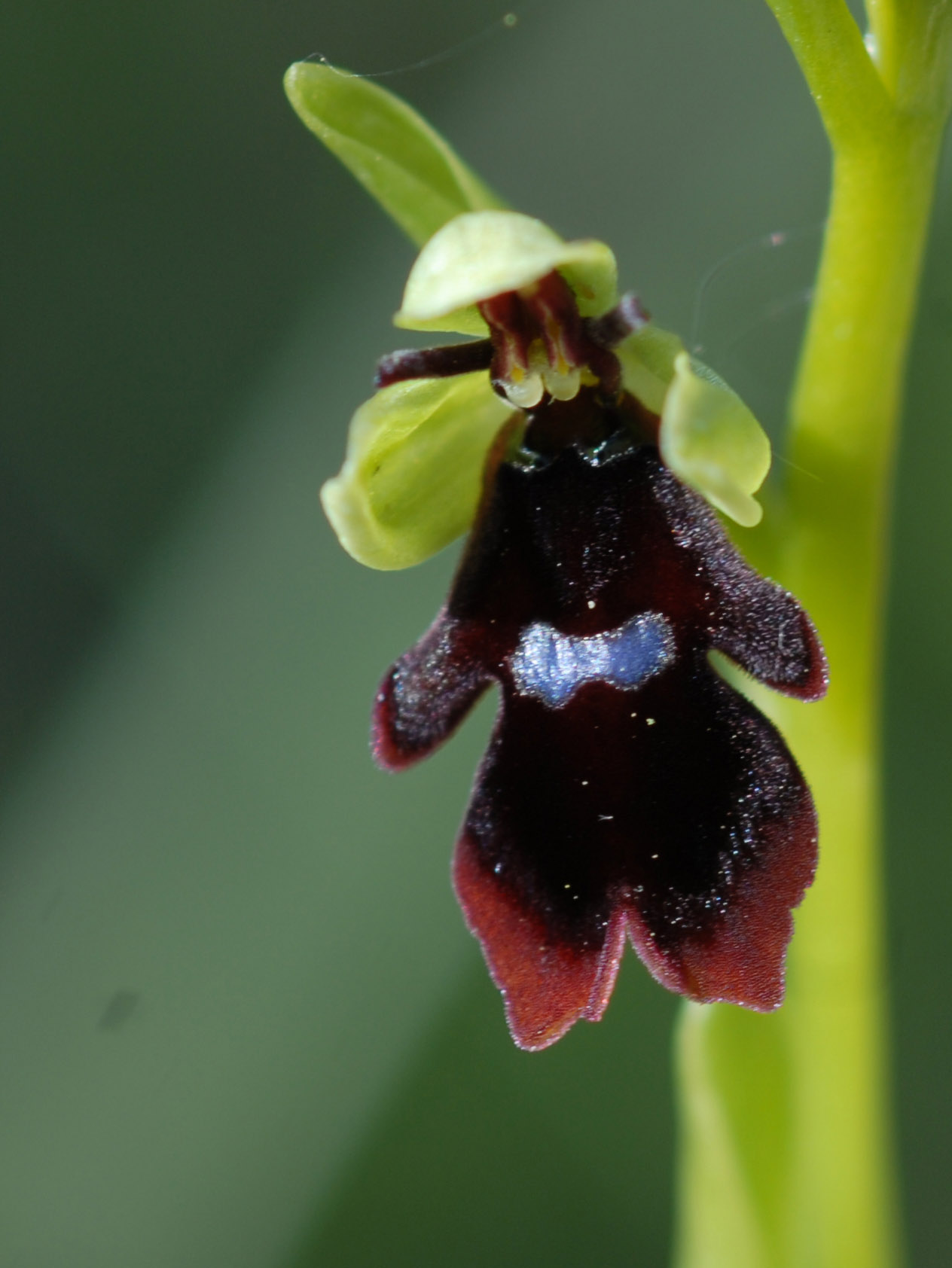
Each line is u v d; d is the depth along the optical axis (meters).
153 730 0.10
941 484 0.10
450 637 0.08
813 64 0.08
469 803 0.08
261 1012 0.10
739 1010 0.08
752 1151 0.08
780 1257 0.08
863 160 0.08
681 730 0.08
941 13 0.08
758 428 0.08
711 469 0.07
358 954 0.10
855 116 0.08
